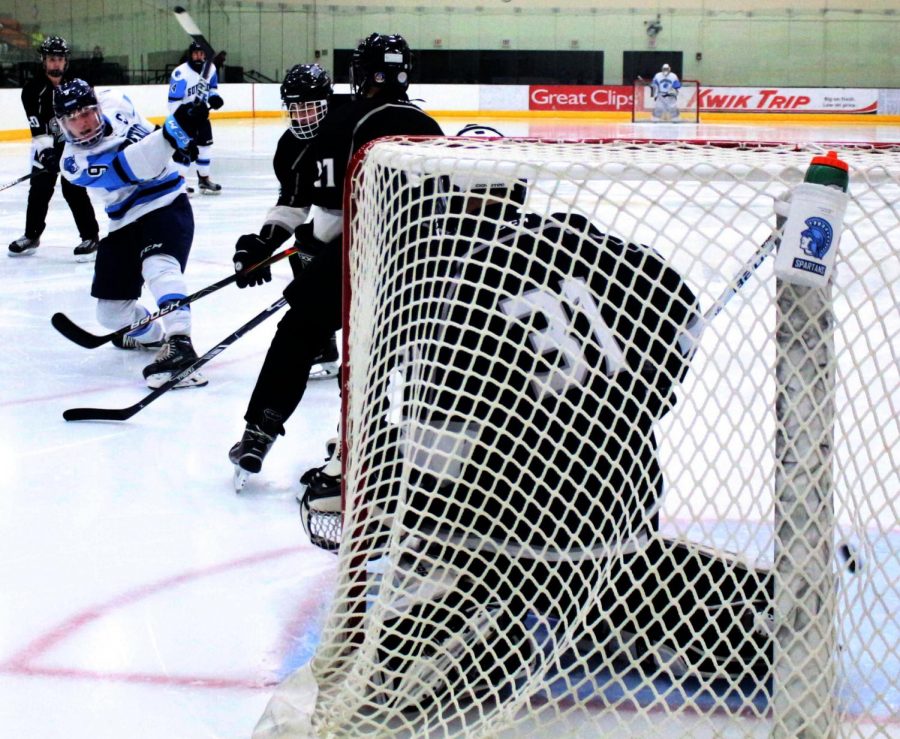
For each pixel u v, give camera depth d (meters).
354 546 2.48
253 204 12.23
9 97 18.44
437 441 2.33
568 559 2.32
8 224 10.87
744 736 2.15
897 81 28.62
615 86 27.52
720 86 28.31
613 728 2.36
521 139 2.50
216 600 3.11
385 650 2.37
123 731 2.43
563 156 2.33
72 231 10.49
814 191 1.99
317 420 4.91
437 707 2.47
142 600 3.11
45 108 8.80
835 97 27.39
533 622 2.67
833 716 2.12
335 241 3.88
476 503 2.47
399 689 2.37
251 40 28.16
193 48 13.27
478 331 2.33
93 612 3.04
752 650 2.55
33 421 4.88
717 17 28.67
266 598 3.13
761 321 2.12
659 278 2.22
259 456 3.91
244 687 2.63
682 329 2.23
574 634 2.58
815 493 2.08
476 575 2.50
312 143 3.79
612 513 2.45
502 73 28.91
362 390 2.47
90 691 2.61
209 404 5.16
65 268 8.64
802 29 28.56
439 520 2.37
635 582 2.26
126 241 5.61
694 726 2.19
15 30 21.64
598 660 2.60
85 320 6.89
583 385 2.41
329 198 3.80
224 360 5.95
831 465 2.08
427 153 2.37
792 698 2.10
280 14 28.11
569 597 2.54
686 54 28.97
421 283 2.38
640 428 2.48
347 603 2.48
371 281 2.46
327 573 3.30
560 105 27.67
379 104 3.70
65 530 3.64
